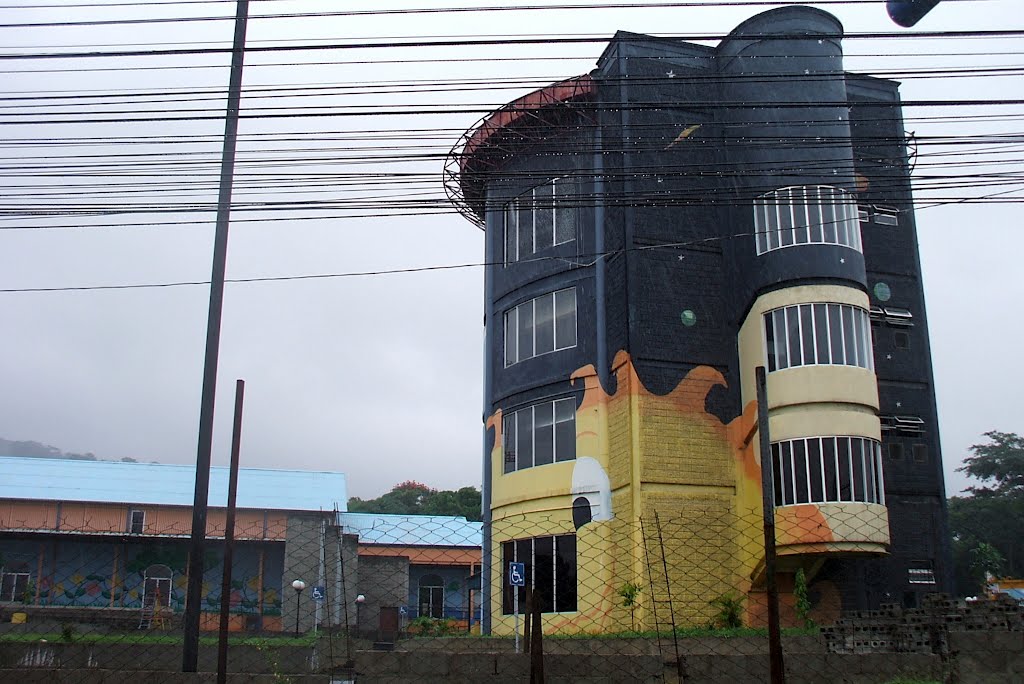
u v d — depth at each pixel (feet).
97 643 38.58
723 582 71.77
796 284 75.31
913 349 85.61
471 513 219.00
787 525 71.72
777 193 77.00
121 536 117.60
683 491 73.92
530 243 89.15
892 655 38.47
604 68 83.56
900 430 82.48
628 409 75.10
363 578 100.68
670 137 80.33
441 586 108.58
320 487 135.44
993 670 33.53
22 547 118.01
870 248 86.53
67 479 131.44
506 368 88.94
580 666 35.14
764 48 80.74
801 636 58.44
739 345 78.43
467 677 32.30
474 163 87.71
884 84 88.79
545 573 78.95
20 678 27.02
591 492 77.41
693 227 80.02
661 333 76.95
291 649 49.80
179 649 39.14
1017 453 168.66
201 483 32.96
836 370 73.41
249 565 118.01
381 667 33.55
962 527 162.50
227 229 37.55
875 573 77.71
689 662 36.19
